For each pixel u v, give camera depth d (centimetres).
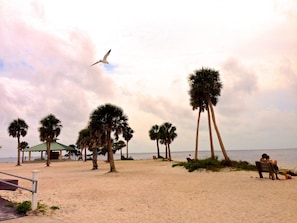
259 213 786
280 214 762
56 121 4841
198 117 3288
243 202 957
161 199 1083
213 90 2764
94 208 920
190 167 2441
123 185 1583
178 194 1196
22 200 1034
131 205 971
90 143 3828
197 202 994
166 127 6044
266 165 1568
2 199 976
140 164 4238
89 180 1922
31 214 763
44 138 4772
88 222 727
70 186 1576
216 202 979
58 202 1027
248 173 1998
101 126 2803
